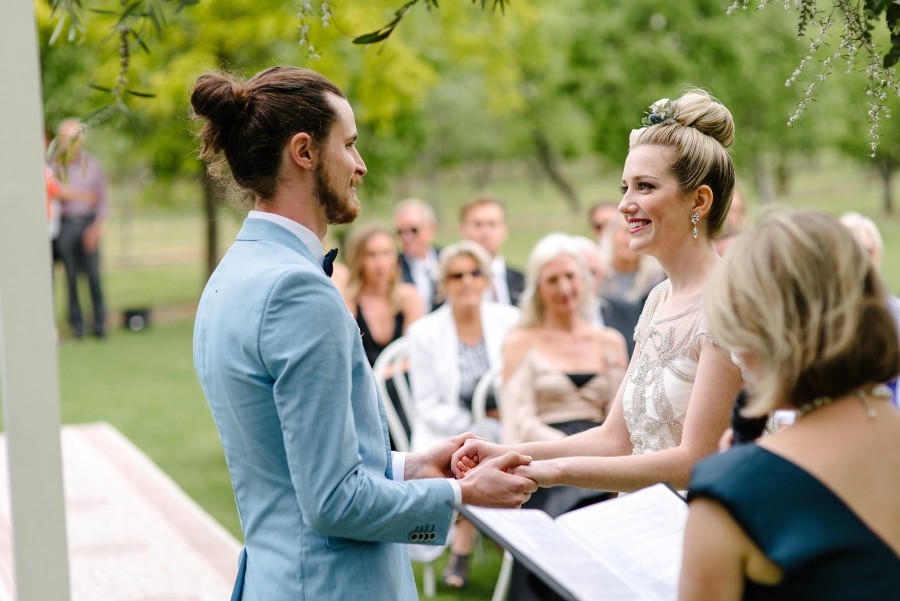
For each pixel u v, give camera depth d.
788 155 20.33
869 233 4.34
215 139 1.90
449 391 4.70
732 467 1.34
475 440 2.18
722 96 14.66
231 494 5.88
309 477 1.73
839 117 15.46
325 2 2.08
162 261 23.12
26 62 2.01
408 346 4.80
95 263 12.39
